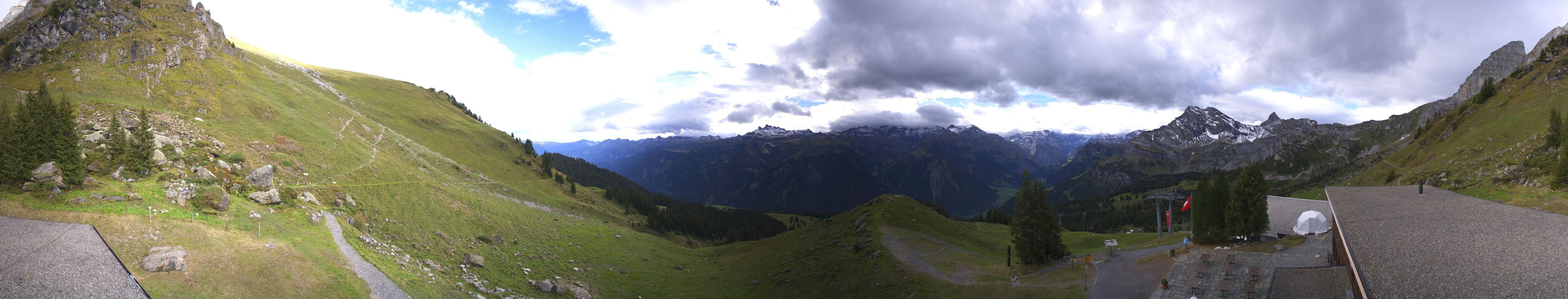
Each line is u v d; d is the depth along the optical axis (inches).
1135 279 2330.2
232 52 5915.4
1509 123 5497.1
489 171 6953.7
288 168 3331.7
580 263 3577.8
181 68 4296.3
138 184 2309.3
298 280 1877.5
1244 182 2797.7
